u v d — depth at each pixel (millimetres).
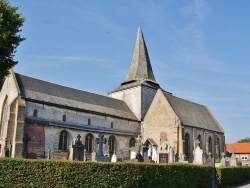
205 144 49531
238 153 71688
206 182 20859
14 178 12703
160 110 47094
